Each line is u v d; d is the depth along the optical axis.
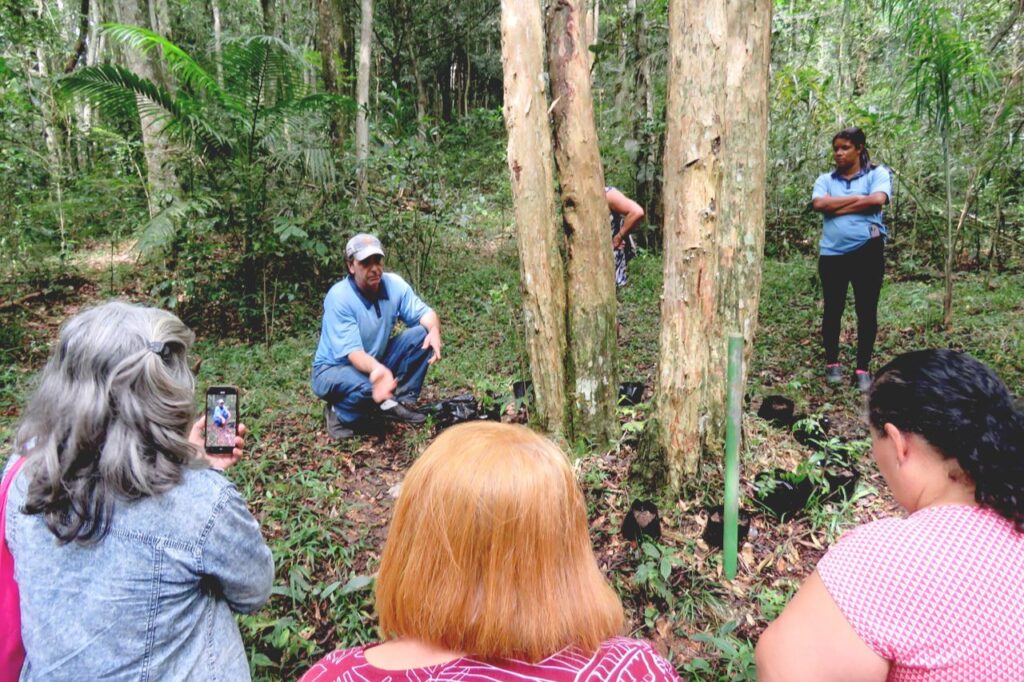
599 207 3.46
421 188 7.48
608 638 0.94
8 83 7.65
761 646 1.10
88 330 1.21
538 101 3.32
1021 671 0.94
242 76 6.45
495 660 0.86
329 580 2.75
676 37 2.85
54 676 1.14
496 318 6.35
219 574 1.25
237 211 6.68
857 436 3.87
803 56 10.02
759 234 3.03
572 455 3.53
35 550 1.16
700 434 3.11
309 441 4.16
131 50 8.10
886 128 7.71
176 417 1.23
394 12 15.72
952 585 0.97
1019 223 7.79
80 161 9.31
